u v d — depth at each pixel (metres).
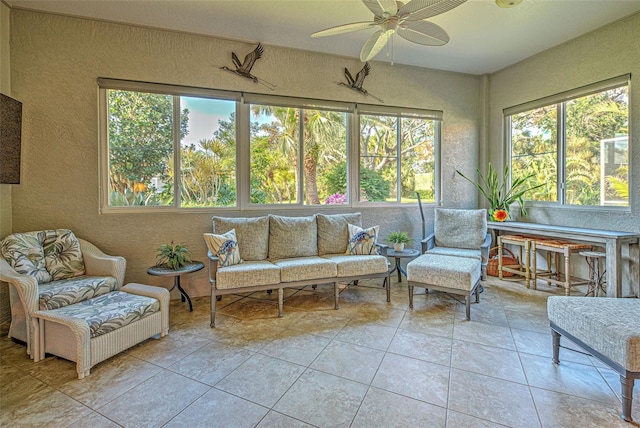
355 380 1.92
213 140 3.65
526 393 1.78
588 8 3.06
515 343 2.38
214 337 2.53
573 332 1.90
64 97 3.12
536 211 4.21
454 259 3.25
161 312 2.54
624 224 3.29
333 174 4.18
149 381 1.93
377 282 4.09
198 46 3.51
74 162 3.16
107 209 3.31
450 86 4.64
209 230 3.62
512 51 3.99
